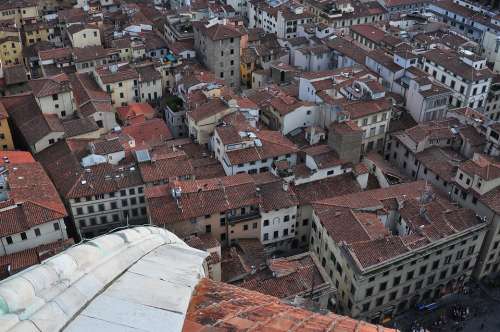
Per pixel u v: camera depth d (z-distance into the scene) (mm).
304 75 130375
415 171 112812
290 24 171375
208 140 116312
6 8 177500
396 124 124750
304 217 99188
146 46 155375
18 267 80312
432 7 198750
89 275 23828
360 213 89188
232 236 93938
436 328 88062
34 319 19859
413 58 133375
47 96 119438
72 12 175875
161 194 91312
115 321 20594
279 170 99750
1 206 85938
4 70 142375
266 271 82312
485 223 89125
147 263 26438
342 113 111625
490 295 95438
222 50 148250
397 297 87188
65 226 93750
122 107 132875
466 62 136125
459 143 111500
